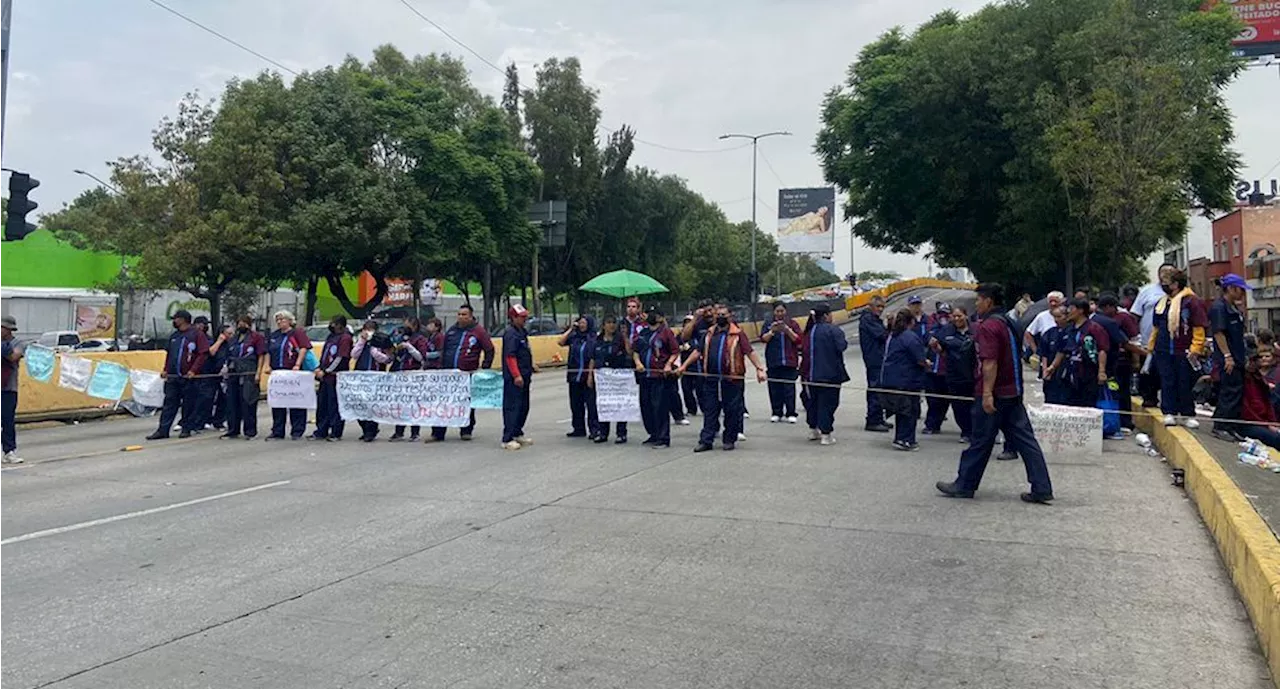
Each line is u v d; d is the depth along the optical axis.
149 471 10.38
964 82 30.34
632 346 12.45
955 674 4.46
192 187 29.17
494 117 37.53
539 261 48.16
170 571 6.29
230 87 30.77
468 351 12.74
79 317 41.06
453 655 4.73
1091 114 23.91
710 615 5.30
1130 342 11.68
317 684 4.38
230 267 30.52
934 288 85.06
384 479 9.70
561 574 6.13
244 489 9.20
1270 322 39.38
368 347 13.55
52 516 8.02
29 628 5.19
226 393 13.41
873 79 33.28
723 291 75.75
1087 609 5.38
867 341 13.65
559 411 17.19
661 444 11.95
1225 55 31.44
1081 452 9.55
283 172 30.14
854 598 5.60
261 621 5.27
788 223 52.47
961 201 34.03
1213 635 4.97
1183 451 9.00
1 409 11.03
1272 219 42.56
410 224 32.81
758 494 8.72
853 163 35.25
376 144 33.59
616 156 48.94
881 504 8.23
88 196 54.34
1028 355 14.82
